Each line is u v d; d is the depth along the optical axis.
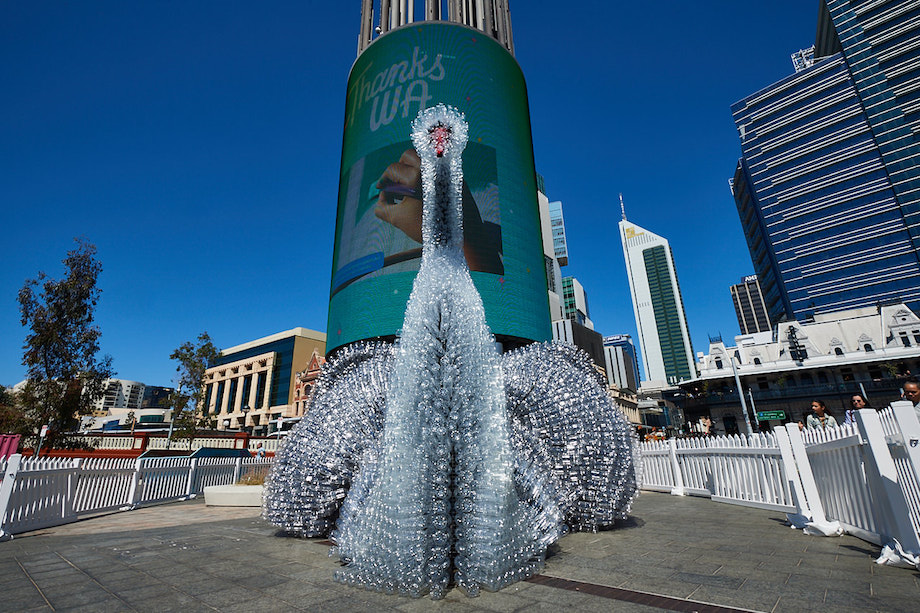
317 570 3.90
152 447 25.45
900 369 41.75
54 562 4.40
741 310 175.50
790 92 89.12
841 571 3.46
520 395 5.14
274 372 68.75
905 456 3.70
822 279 79.25
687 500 8.35
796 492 5.64
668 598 2.96
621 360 111.56
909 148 73.88
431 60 24.94
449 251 4.13
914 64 75.56
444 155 4.27
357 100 26.34
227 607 3.01
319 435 5.03
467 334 3.80
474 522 3.41
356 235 22.95
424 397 3.61
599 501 5.02
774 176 88.25
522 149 25.59
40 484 6.92
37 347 18.11
